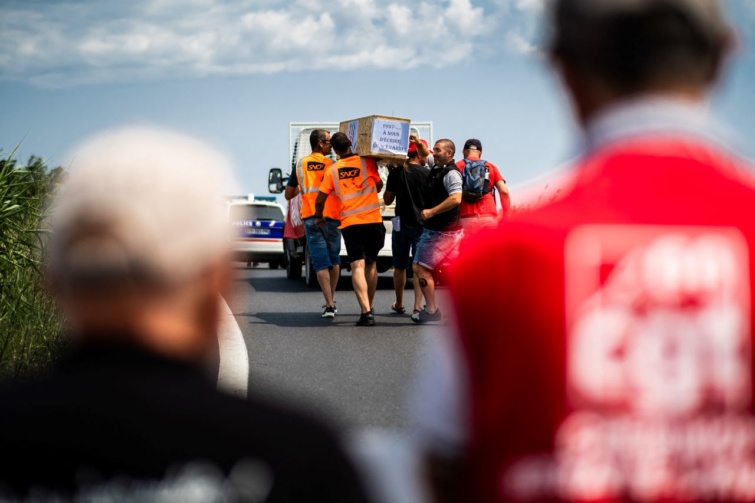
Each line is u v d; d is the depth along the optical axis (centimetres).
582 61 261
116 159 229
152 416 211
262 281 3334
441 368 258
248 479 210
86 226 223
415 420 271
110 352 221
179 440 210
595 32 257
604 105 261
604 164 253
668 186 246
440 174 1875
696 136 253
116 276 221
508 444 241
